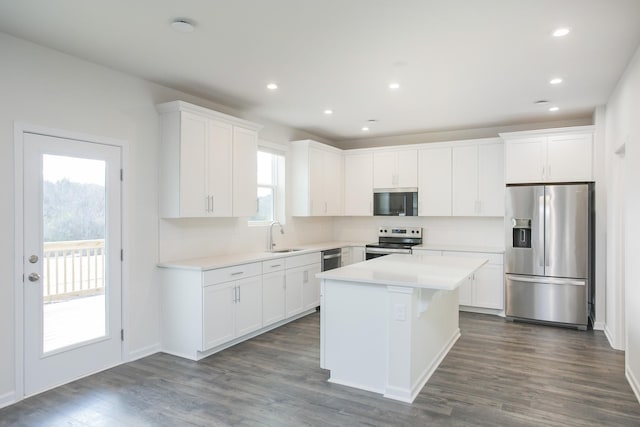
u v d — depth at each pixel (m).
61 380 3.13
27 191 2.93
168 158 3.82
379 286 2.97
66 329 3.18
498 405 2.79
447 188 5.78
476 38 2.86
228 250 4.70
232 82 3.82
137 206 3.69
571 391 3.01
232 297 3.95
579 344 4.11
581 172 4.75
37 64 2.97
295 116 5.13
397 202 6.12
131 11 2.48
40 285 3.01
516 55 3.15
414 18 2.57
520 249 4.97
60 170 3.13
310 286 5.22
